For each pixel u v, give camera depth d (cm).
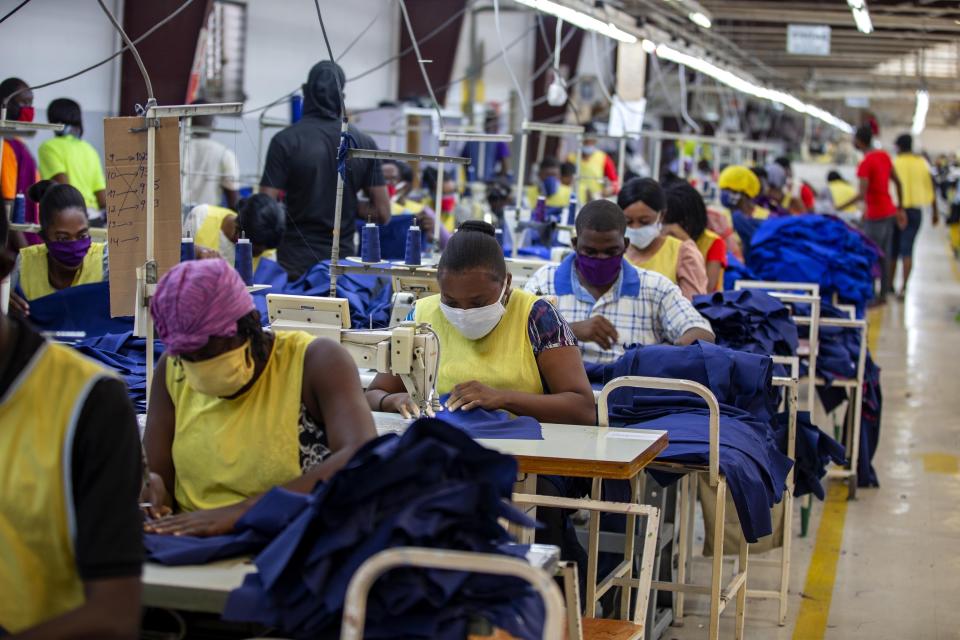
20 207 597
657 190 557
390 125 1284
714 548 361
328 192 652
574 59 1841
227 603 205
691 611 480
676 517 457
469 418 340
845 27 1540
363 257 446
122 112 1095
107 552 181
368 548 200
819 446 490
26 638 176
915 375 1049
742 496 356
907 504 651
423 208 935
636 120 1128
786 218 802
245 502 246
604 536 412
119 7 1078
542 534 389
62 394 186
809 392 598
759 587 511
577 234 474
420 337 338
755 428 404
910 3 1271
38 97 1024
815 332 596
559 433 333
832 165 1973
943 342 1246
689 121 1201
